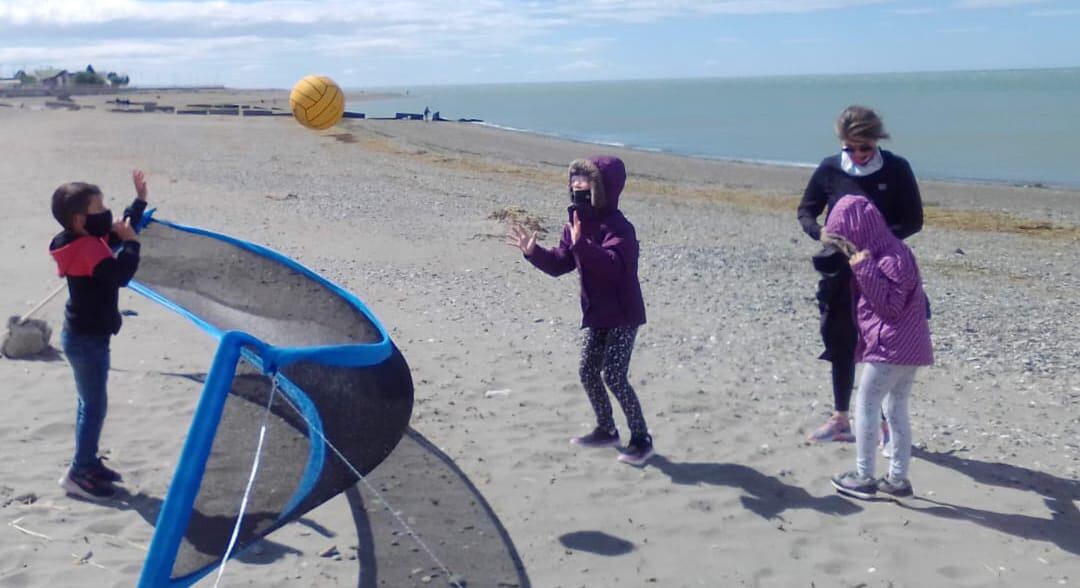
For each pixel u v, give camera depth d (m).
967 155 34.34
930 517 4.98
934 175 28.69
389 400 4.64
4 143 29.45
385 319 9.05
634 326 5.40
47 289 9.62
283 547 4.57
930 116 56.00
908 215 5.42
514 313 9.58
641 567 4.46
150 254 6.76
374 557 4.50
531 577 4.36
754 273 12.94
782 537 4.76
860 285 4.90
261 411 4.29
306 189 20.09
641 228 17.23
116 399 6.45
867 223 4.95
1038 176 28.33
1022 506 5.14
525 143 41.38
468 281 11.21
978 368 8.23
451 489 5.25
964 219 19.75
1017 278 13.76
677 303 10.66
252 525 4.15
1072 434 6.42
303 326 5.73
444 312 9.49
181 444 5.72
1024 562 4.53
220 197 17.77
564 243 5.40
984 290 12.64
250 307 6.20
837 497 5.23
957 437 6.28
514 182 24.84
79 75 144.00
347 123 48.28
